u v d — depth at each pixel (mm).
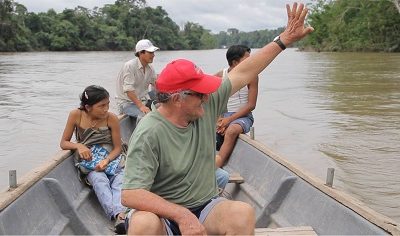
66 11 69188
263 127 9930
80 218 3137
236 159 4609
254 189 3865
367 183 5988
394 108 11867
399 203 5324
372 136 8680
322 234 2742
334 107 12320
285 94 15328
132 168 2234
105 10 80375
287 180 3268
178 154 2307
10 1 55875
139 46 6316
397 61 29891
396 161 6941
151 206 2168
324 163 7016
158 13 87000
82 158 3791
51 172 3377
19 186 2844
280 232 2701
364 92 15227
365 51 42719
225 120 5062
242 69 2637
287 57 45156
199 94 2250
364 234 2441
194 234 2129
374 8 39375
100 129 3924
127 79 6277
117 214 3420
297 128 9664
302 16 2639
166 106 2311
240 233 2217
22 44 59719
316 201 2951
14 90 16844
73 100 14141
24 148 8227
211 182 2441
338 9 44375
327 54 43938
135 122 6441
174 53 71438
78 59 41688
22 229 2660
